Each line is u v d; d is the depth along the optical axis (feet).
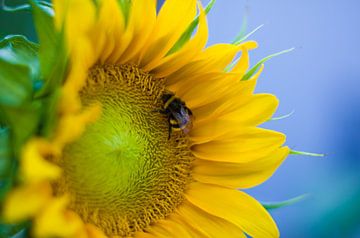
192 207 1.52
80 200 1.35
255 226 1.49
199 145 1.53
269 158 1.51
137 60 1.45
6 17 1.68
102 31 1.32
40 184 1.24
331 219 2.12
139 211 1.46
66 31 1.23
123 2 1.36
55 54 1.25
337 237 2.11
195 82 1.49
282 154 1.50
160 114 1.48
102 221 1.39
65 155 1.33
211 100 1.50
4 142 1.23
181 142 1.51
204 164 1.53
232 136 1.51
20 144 1.22
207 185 1.52
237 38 1.48
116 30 1.35
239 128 1.50
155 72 1.48
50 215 1.21
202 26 1.41
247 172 1.51
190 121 1.49
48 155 1.30
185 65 1.47
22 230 1.26
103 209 1.38
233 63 1.52
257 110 1.50
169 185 1.50
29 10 1.32
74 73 1.22
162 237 1.46
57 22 1.24
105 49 1.38
